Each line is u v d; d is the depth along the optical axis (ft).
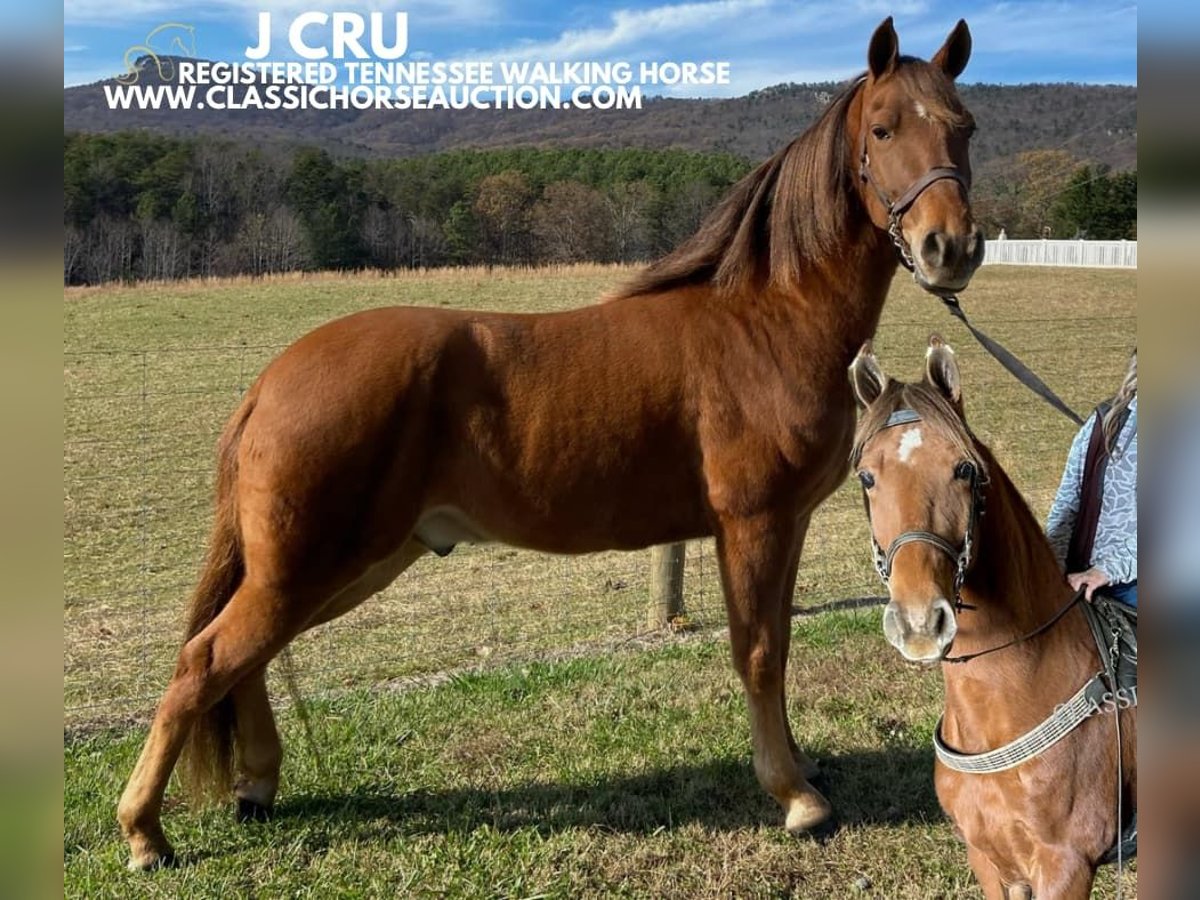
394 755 13.41
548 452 10.97
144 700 15.44
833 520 26.45
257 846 11.26
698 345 11.32
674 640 18.11
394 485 10.69
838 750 13.60
